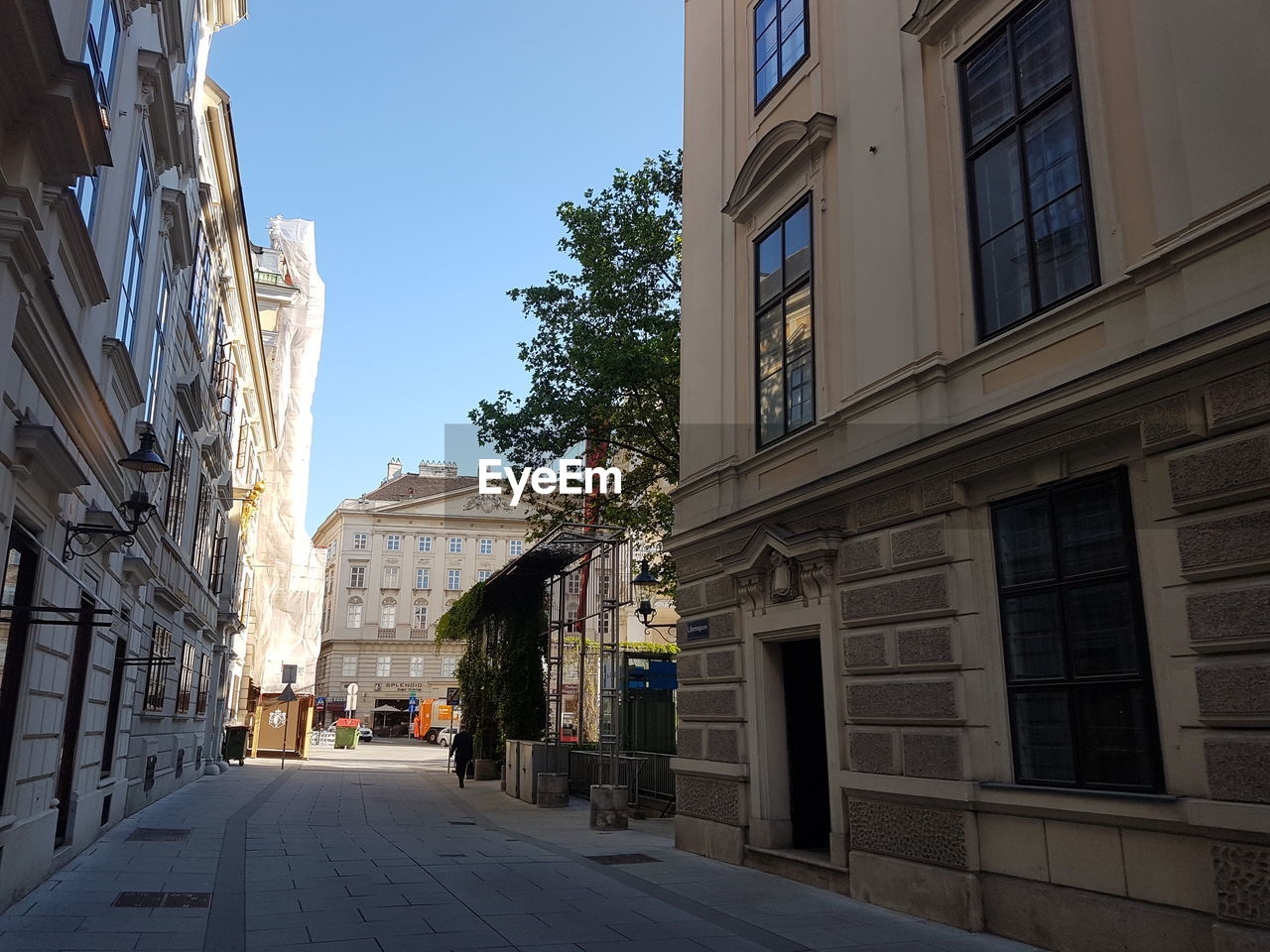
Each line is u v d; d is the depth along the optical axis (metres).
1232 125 6.11
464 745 23.28
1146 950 6.09
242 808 16.91
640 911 8.23
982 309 8.31
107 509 11.16
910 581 8.41
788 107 11.86
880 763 8.61
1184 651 6.09
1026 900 7.07
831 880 9.16
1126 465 6.70
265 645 39.72
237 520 29.47
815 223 10.78
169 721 18.53
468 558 68.56
